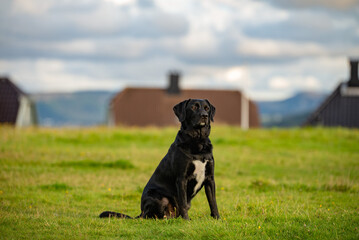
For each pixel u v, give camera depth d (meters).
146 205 8.00
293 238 6.59
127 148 20.73
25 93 46.25
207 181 7.93
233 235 6.67
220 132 26.55
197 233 6.78
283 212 8.22
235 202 10.04
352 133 25.92
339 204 9.89
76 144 21.64
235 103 55.00
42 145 20.53
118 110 54.22
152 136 24.19
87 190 11.85
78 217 8.56
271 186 12.70
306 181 13.98
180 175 7.72
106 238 6.80
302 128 28.86
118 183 12.92
